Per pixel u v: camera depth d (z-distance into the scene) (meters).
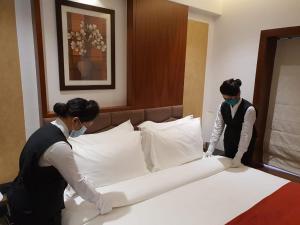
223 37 3.17
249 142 2.21
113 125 2.21
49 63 1.91
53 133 1.19
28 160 1.17
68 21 1.92
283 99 2.94
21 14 1.74
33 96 1.89
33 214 1.25
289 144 2.95
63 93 2.02
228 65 3.17
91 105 1.25
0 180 1.84
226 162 2.23
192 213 1.50
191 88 3.16
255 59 2.90
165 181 1.80
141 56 2.34
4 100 1.77
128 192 1.61
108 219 1.42
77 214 1.40
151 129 2.18
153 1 2.32
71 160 1.18
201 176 1.98
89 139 1.87
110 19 2.16
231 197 1.70
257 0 2.80
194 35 3.04
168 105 2.70
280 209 1.54
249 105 2.16
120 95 2.39
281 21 2.63
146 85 2.45
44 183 1.22
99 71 2.18
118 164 1.77
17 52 1.77
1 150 1.81
